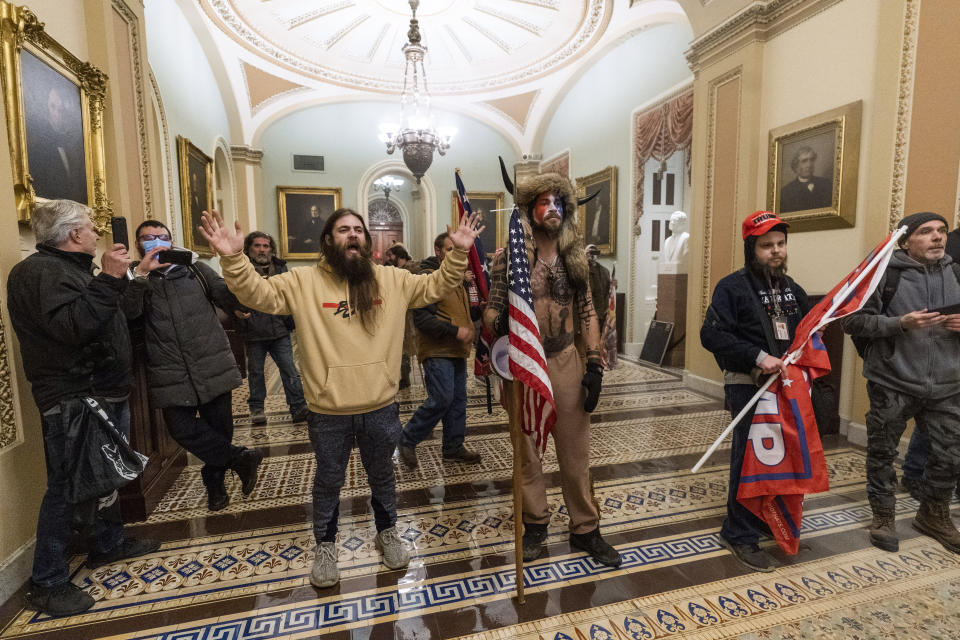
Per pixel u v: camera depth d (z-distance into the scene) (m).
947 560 2.23
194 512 2.75
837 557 2.26
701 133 5.18
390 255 5.36
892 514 2.36
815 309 2.18
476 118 10.76
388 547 2.22
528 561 2.24
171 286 2.53
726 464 3.35
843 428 3.87
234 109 8.95
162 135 5.54
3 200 2.10
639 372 6.38
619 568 2.19
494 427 4.17
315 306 1.94
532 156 10.52
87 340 1.92
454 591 2.04
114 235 2.22
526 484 2.26
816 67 4.06
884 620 1.85
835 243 3.97
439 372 3.15
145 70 3.79
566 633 1.80
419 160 7.41
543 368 1.86
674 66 6.57
